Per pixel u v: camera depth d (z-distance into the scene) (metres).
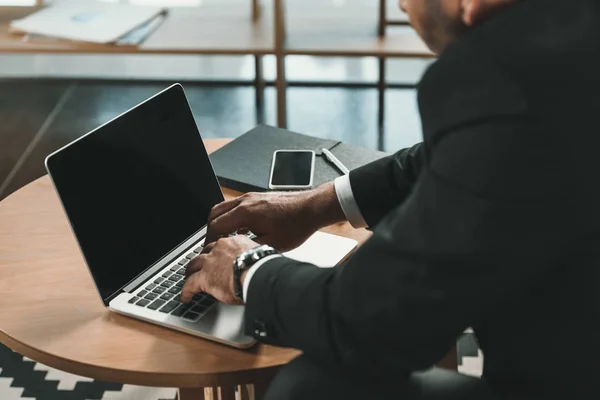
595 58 0.92
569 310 0.97
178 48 2.96
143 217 1.39
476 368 2.22
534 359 1.02
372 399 1.12
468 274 0.94
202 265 1.29
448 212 0.94
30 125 3.49
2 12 3.26
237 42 3.03
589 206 0.92
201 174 1.51
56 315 1.31
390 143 3.35
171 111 1.48
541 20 0.95
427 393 1.12
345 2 3.70
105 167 1.35
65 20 3.09
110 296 1.32
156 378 1.19
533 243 0.92
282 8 2.98
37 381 2.20
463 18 1.01
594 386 1.00
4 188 3.09
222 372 1.19
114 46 2.95
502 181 0.92
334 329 1.03
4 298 1.35
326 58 4.00
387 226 1.02
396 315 0.98
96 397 2.14
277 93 3.10
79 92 3.74
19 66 3.94
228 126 3.48
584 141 0.91
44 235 1.53
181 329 1.26
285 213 1.41
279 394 1.16
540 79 0.92
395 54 2.98
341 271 1.04
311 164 1.70
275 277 1.12
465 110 0.95
